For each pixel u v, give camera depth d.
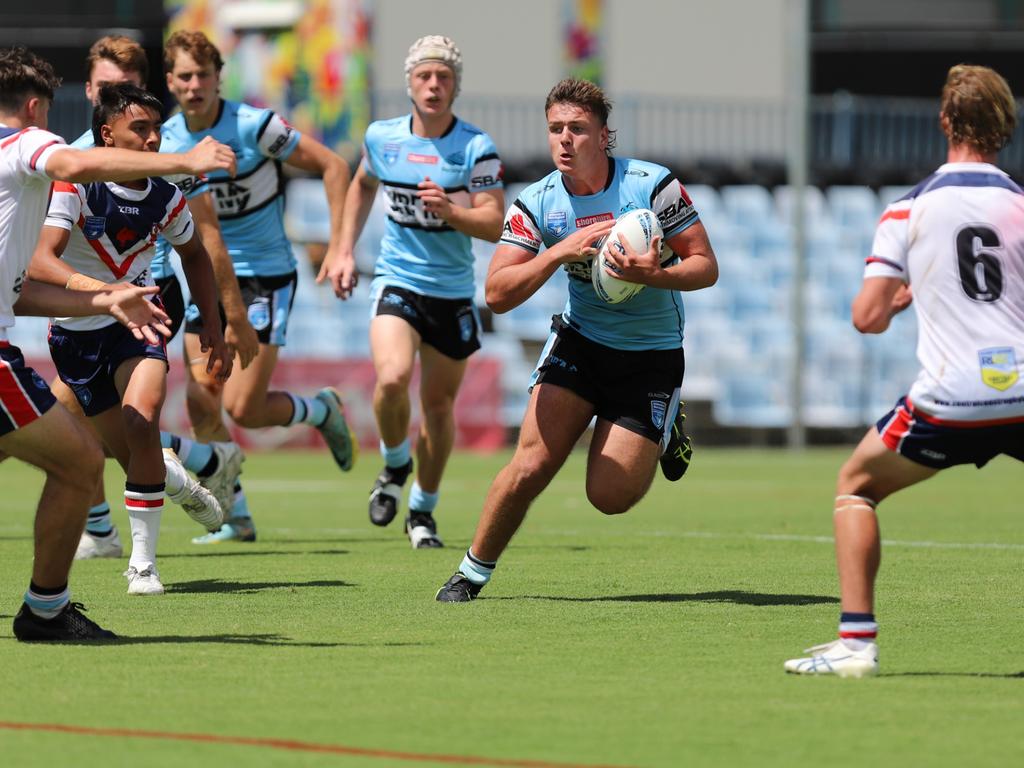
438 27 97.88
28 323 77.25
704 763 14.01
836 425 84.88
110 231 24.55
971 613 23.48
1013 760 14.16
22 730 15.20
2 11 102.19
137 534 25.33
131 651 19.69
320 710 16.17
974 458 17.67
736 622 22.42
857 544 18.08
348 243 33.62
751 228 90.25
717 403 83.06
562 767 13.82
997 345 17.22
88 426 28.34
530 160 94.69
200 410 33.62
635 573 28.64
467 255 33.16
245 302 34.09
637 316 23.36
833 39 109.06
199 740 14.80
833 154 99.94
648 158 95.50
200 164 17.97
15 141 18.64
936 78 109.62
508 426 79.81
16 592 25.50
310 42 85.62
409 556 31.56
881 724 15.62
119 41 30.08
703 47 102.94
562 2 97.50
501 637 20.97
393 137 32.59
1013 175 98.38
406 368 32.25
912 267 17.55
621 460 23.23
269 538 35.94
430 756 14.20
